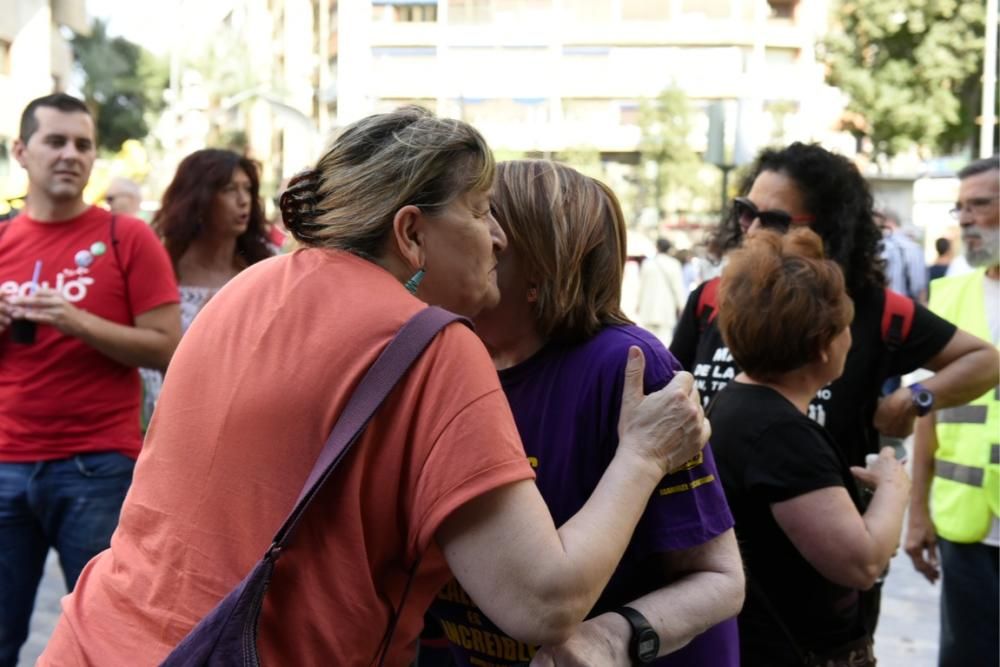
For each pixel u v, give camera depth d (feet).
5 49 43.68
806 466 7.62
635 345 6.08
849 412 9.44
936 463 12.20
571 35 201.87
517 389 6.36
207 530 5.02
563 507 6.13
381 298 5.12
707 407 9.68
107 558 5.51
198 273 14.24
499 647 6.30
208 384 5.24
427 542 4.88
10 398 11.07
